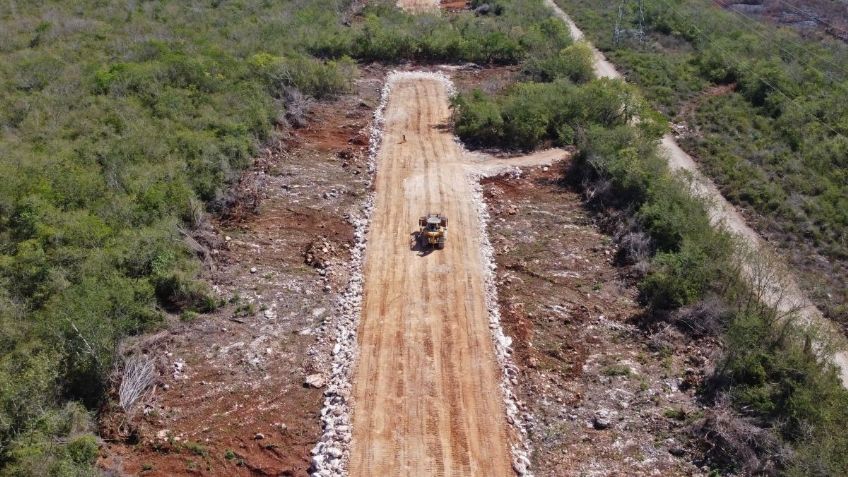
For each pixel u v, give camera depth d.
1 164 29.83
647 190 30.77
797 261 29.91
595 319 24.78
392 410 20.44
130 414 19.97
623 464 19.00
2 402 18.64
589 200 32.25
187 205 28.72
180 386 21.22
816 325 23.05
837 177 36.16
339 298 25.25
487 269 27.06
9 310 22.30
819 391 20.22
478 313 24.56
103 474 17.91
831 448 18.06
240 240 28.45
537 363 22.50
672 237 28.05
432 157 35.94
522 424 20.20
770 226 32.41
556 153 36.94
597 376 22.14
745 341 21.55
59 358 19.97
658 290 25.31
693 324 24.19
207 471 18.48
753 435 19.08
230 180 31.72
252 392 21.06
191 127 35.41
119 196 28.36
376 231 29.31
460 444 19.41
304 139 37.50
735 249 27.36
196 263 25.91
